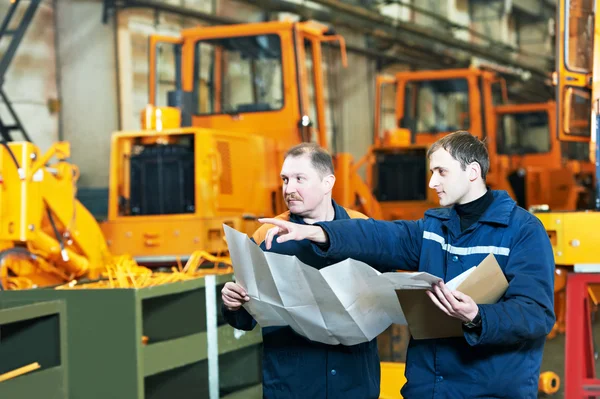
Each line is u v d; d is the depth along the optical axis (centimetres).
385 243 228
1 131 830
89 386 307
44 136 934
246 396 373
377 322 223
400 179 888
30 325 298
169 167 586
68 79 961
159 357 313
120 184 596
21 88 907
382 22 1471
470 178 219
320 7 1368
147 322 354
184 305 347
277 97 666
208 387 342
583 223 356
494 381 210
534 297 202
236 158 609
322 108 680
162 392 349
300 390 245
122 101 994
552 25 586
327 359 245
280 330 248
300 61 666
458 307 193
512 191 1132
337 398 244
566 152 1255
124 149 603
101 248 516
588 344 361
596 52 415
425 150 892
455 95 1052
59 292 312
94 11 974
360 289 210
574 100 485
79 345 309
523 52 2073
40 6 932
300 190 242
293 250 247
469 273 204
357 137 1506
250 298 226
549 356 517
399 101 1059
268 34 670
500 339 196
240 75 677
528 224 215
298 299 216
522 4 2095
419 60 1714
